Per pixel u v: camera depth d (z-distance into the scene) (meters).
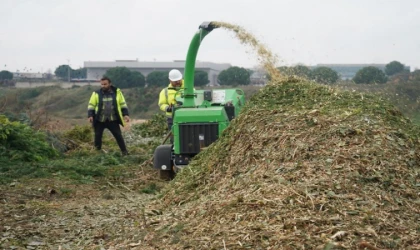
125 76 41.69
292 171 6.90
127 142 18.22
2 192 9.91
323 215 5.80
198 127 10.98
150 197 9.70
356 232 5.42
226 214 6.21
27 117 17.88
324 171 6.73
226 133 9.04
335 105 8.60
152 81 41.94
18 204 9.05
